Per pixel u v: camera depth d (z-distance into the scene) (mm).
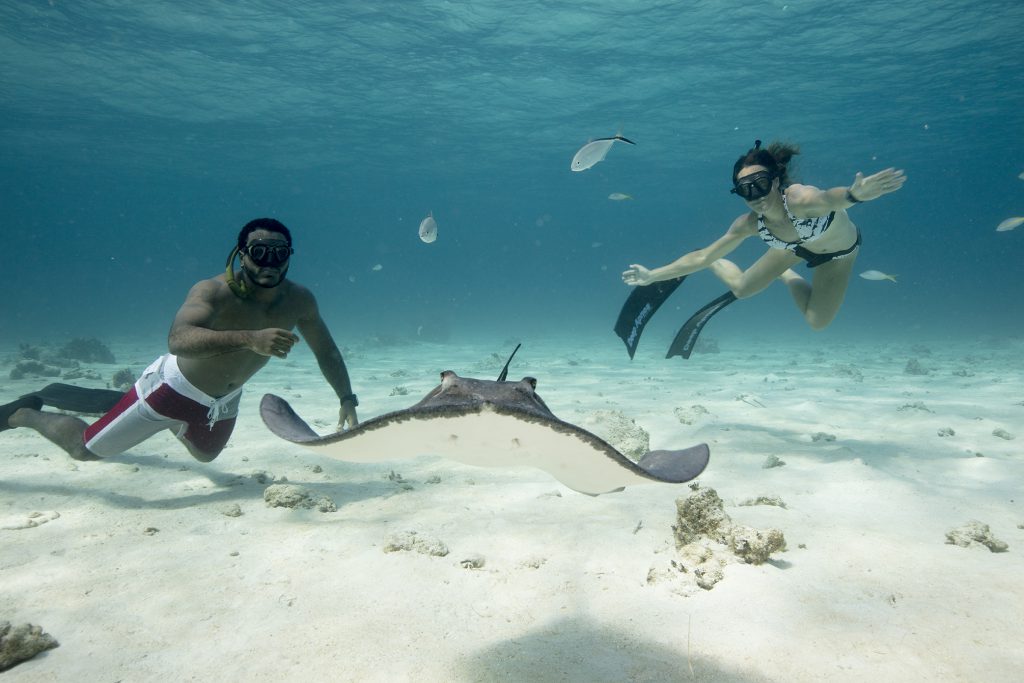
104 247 141750
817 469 5605
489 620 2867
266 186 53406
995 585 3117
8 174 47344
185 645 2654
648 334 30797
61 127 31391
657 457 3166
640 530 3994
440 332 28406
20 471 5410
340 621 2850
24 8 18031
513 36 21031
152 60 22234
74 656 2570
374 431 2178
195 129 31906
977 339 25250
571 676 2387
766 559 3373
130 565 3482
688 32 20797
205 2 18047
